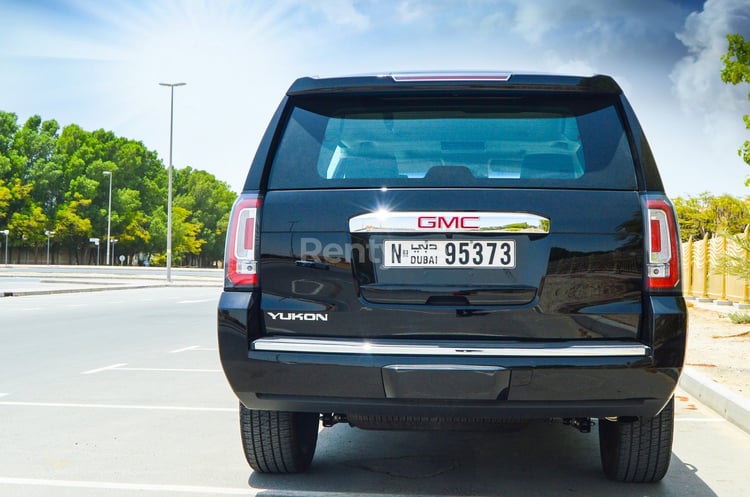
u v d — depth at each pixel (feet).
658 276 11.96
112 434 19.43
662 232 12.01
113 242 365.40
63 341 41.65
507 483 15.02
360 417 13.99
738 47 54.24
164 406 23.25
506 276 11.98
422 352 11.82
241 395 12.62
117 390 26.08
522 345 11.81
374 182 12.36
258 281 12.46
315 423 16.01
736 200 47.55
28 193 352.90
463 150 12.48
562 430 20.07
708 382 25.32
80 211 353.31
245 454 14.98
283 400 12.43
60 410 22.59
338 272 12.23
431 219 12.09
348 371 11.97
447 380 11.76
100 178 369.50
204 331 47.80
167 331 47.78
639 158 12.23
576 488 14.69
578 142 12.41
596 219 12.01
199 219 470.80
